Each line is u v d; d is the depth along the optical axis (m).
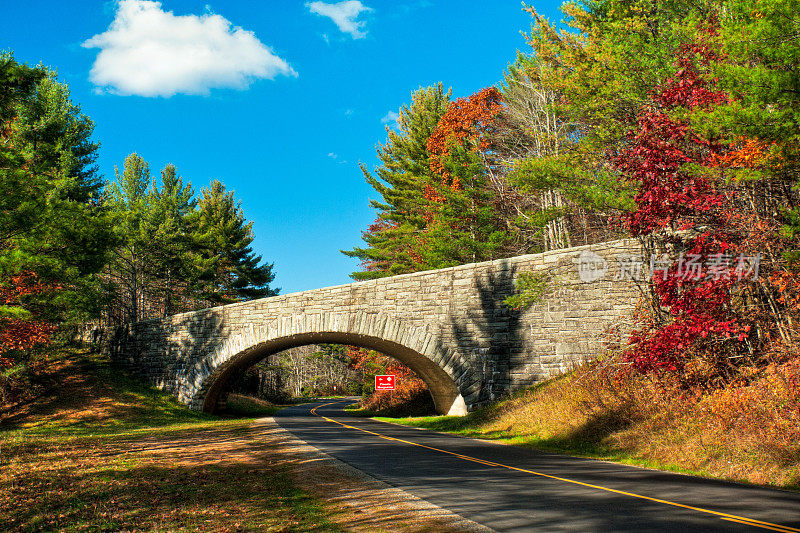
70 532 6.44
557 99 27.36
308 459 11.66
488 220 34.31
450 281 23.88
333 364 101.81
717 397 11.55
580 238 32.09
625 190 17.70
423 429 21.73
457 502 7.08
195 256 48.50
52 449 14.62
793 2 9.20
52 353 32.22
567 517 6.20
